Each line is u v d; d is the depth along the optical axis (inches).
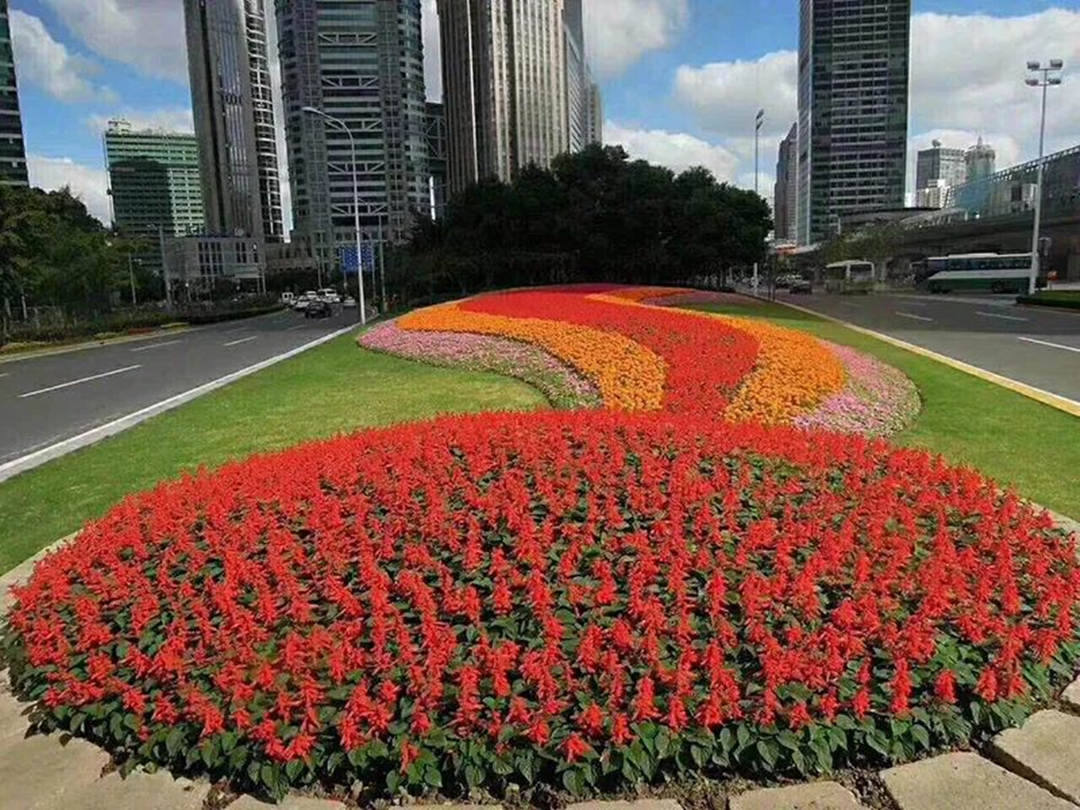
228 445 299.7
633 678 97.8
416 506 140.9
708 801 88.6
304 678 97.8
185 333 1208.8
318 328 1147.3
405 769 89.7
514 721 92.4
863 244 2308.1
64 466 279.1
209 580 122.0
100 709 105.0
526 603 110.7
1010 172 2006.6
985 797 87.0
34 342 993.5
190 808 90.6
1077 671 110.5
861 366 379.9
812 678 96.4
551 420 202.7
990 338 609.0
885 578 117.2
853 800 87.5
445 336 597.9
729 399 284.7
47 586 132.9
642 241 1611.7
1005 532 140.7
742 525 134.5
